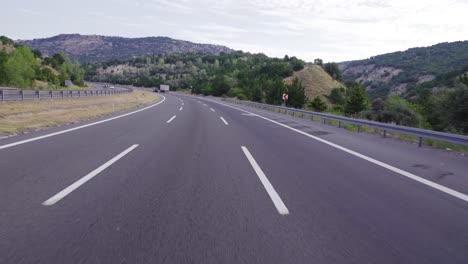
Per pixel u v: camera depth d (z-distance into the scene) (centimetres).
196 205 508
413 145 1257
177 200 530
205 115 2441
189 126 1648
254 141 1206
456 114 3177
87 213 464
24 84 8856
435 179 708
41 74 11819
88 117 1959
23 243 371
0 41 16925
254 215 472
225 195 562
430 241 402
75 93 3903
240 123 1909
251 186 620
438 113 3459
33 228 411
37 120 1642
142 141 1125
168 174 694
